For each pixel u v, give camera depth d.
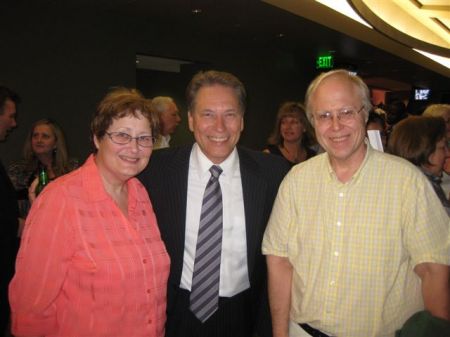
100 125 1.24
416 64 9.90
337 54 8.33
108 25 4.93
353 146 1.26
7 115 2.49
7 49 4.07
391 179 1.26
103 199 1.25
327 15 5.45
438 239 1.19
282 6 4.81
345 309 1.27
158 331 1.33
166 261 1.36
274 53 7.77
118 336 1.22
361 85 1.29
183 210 1.61
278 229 1.46
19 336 1.20
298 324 1.41
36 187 2.23
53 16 4.40
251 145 7.41
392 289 1.24
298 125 3.21
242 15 5.17
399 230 1.23
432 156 1.90
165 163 1.71
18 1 4.11
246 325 1.68
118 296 1.20
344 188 1.29
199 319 1.57
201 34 6.16
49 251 1.15
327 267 1.30
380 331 1.24
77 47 4.64
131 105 1.24
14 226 2.05
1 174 2.01
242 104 1.61
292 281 1.46
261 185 1.68
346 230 1.28
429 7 6.52
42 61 4.34
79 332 1.19
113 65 5.02
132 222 1.32
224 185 1.66
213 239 1.58
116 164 1.25
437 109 2.73
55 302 1.21
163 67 7.32
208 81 1.57
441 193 1.79
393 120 6.00
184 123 6.95
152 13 5.03
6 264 1.99
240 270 1.65
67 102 4.57
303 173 1.42
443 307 1.18
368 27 6.45
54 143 2.73
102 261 1.18
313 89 1.34
